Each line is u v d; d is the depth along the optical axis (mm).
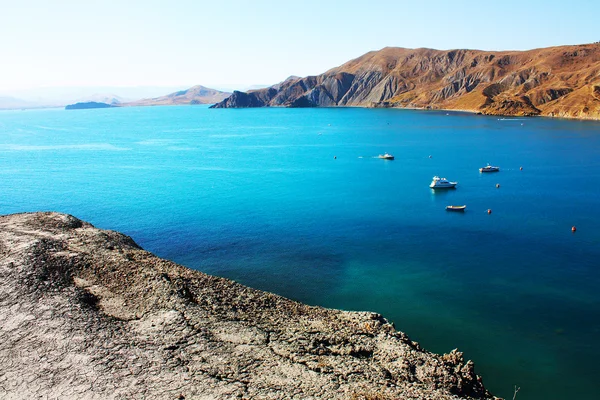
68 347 21062
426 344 31891
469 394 22562
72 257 29781
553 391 27203
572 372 28891
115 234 37125
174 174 96312
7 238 31922
